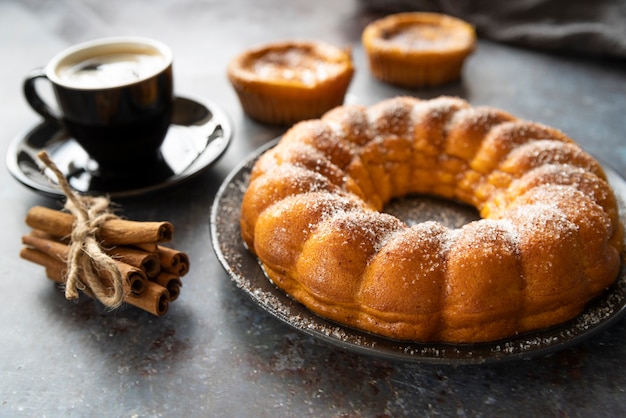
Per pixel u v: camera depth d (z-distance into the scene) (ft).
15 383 1.34
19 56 2.19
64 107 1.60
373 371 1.34
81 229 1.40
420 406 1.30
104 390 1.33
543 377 1.33
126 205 1.64
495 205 1.54
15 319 1.43
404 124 1.63
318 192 1.44
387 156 1.62
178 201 1.65
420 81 2.01
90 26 2.35
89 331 1.41
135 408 1.31
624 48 2.03
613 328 1.39
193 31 2.32
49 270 1.45
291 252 1.37
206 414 1.30
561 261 1.33
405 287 1.31
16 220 1.62
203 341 1.39
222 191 1.55
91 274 1.38
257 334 1.40
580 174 1.48
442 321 1.32
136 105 1.59
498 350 1.30
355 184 1.53
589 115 1.90
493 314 1.30
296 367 1.35
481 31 2.22
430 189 1.63
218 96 2.02
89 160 1.71
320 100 1.83
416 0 2.29
